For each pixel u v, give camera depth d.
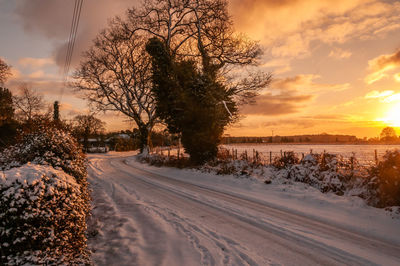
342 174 10.70
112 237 5.31
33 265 2.81
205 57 23.08
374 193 8.14
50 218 3.24
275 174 13.94
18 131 7.90
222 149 22.55
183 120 19.80
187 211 7.54
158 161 24.39
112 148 68.25
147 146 38.84
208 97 18.72
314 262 4.27
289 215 7.19
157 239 5.21
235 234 5.60
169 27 28.31
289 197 9.55
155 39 22.03
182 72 20.55
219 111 19.03
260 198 9.44
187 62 21.05
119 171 19.33
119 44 33.31
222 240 5.22
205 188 11.71
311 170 11.84
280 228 6.04
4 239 2.80
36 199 3.19
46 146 5.85
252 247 4.88
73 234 3.71
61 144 6.22
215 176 14.96
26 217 2.98
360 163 13.03
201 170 17.12
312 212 7.47
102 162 28.84
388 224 6.21
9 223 2.90
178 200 9.09
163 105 21.31
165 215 7.02
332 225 6.29
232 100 21.11
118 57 34.31
